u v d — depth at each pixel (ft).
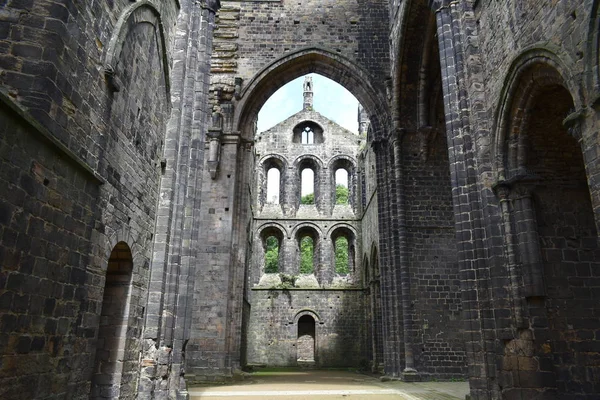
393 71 80.33
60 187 24.17
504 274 40.50
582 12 29.53
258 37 86.33
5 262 19.88
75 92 25.71
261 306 121.49
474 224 43.19
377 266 103.81
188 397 43.01
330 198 130.52
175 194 45.70
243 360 99.60
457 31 48.60
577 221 40.50
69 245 25.13
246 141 83.05
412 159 77.00
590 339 38.06
